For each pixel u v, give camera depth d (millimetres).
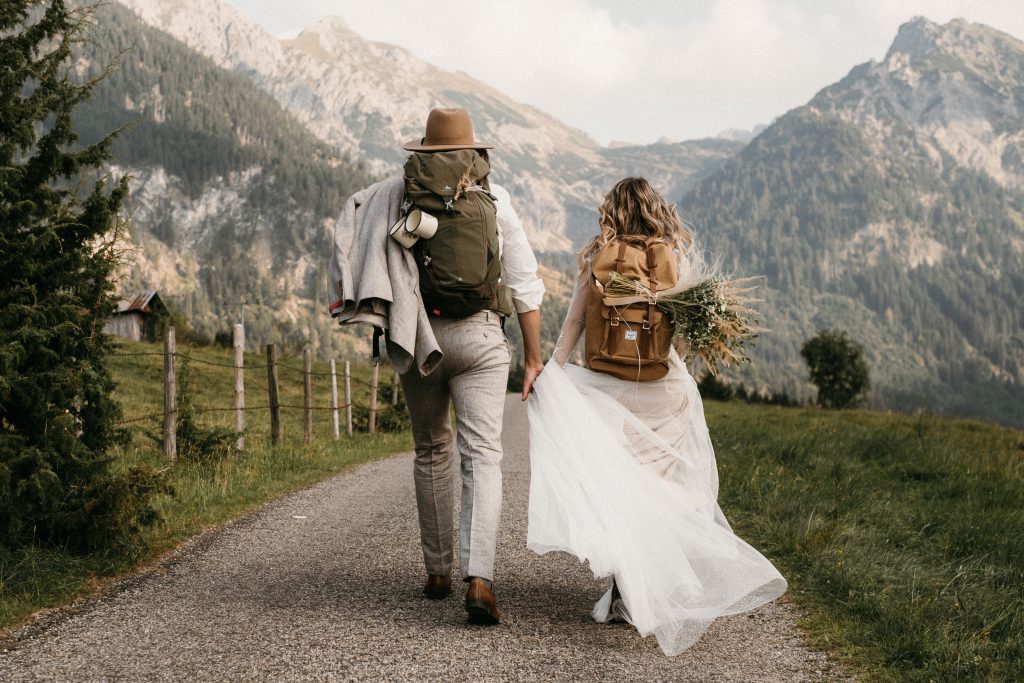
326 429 17000
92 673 3004
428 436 3980
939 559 5402
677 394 3867
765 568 3533
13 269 4684
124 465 8117
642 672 3164
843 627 3793
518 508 7164
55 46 4844
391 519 6371
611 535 3471
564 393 3736
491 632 3561
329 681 2947
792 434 14031
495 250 3639
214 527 5887
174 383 9148
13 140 4723
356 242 3645
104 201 4953
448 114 3756
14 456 4402
